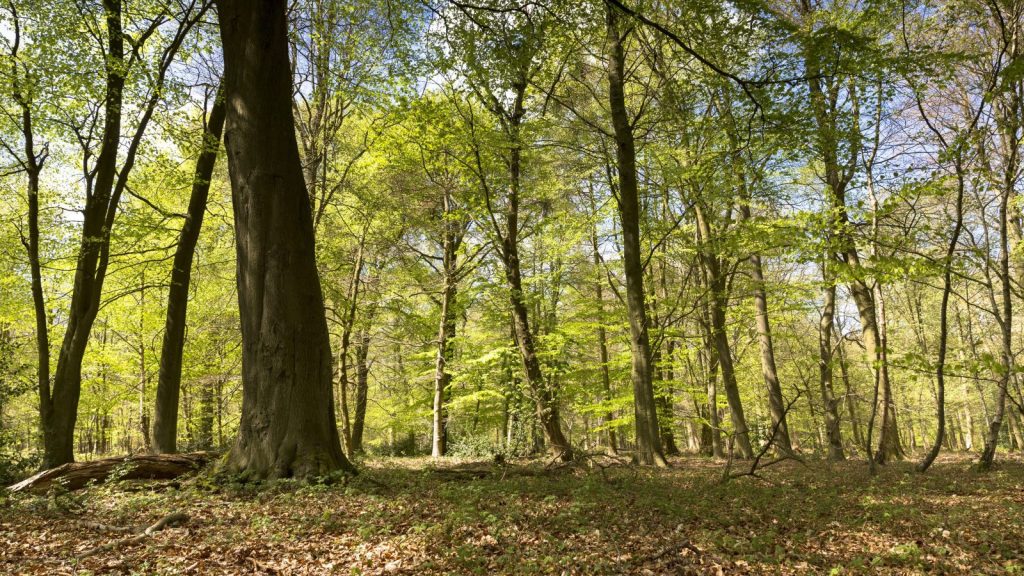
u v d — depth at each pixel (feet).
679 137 51.44
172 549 17.93
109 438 96.17
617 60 44.80
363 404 74.59
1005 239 36.47
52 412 38.96
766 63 37.32
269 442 27.45
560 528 20.48
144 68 38.73
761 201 49.78
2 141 40.11
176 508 22.85
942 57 31.83
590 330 71.10
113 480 27.25
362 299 62.23
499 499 25.31
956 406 113.50
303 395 28.07
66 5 38.58
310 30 48.24
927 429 129.39
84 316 40.40
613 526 20.89
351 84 46.78
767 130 39.52
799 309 57.36
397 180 62.18
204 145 43.98
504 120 48.85
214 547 18.03
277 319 27.91
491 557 17.22
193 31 45.78
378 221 60.29
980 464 38.40
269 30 28.45
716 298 56.18
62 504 23.20
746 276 60.18
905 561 16.74
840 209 34.71
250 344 28.25
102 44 40.19
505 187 51.16
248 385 28.25
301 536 19.39
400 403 82.33
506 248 51.44
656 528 20.77
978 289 59.57
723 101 48.29
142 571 15.84
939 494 28.48
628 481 31.14
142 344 66.23
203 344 67.77
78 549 17.99
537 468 38.93
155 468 29.30
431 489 28.09
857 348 110.42
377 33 46.39
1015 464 43.24
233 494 25.02
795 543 18.98
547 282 72.74
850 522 21.65
